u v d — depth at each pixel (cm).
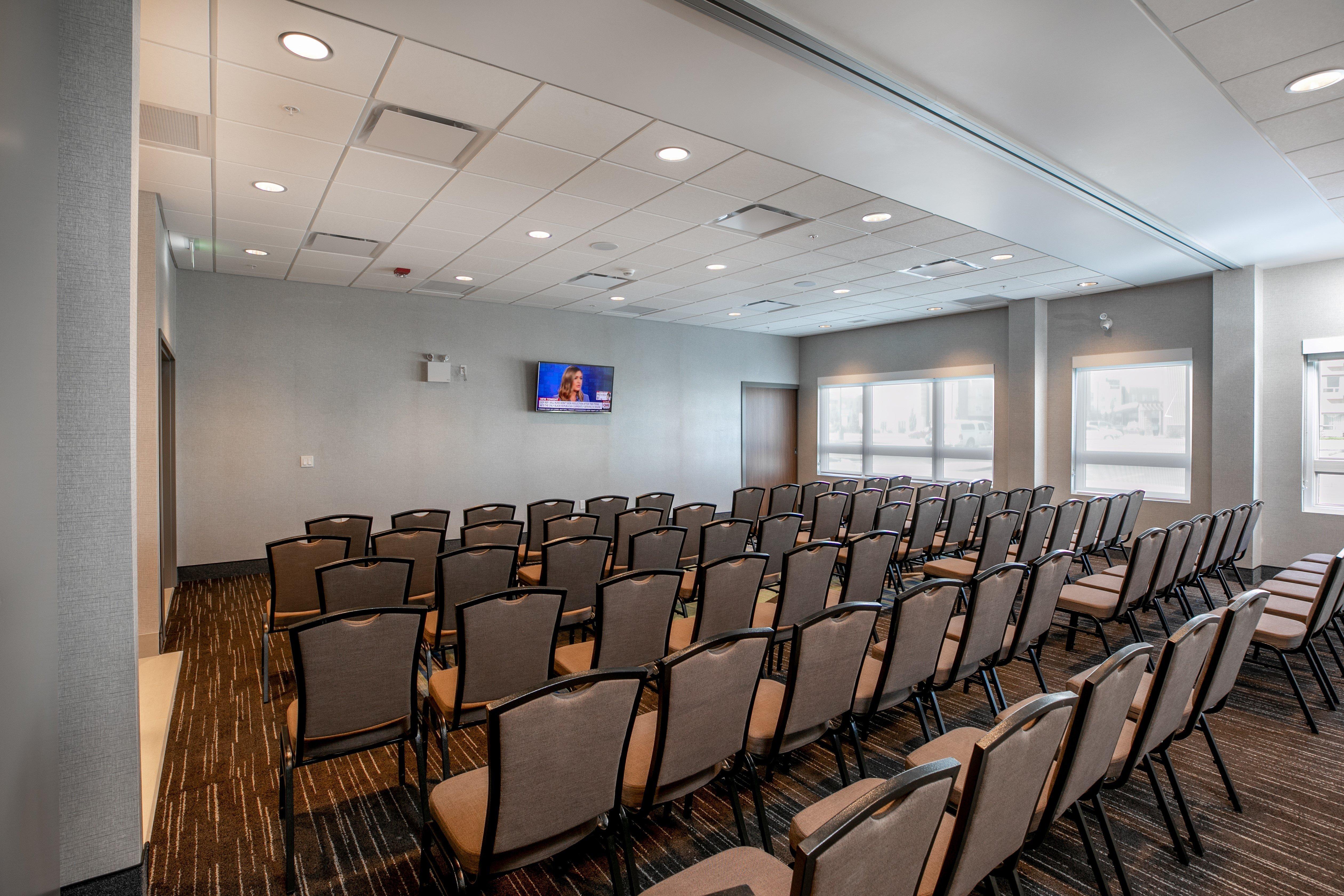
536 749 152
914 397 1021
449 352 809
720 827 249
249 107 315
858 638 222
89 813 190
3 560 121
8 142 123
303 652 203
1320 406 639
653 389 995
